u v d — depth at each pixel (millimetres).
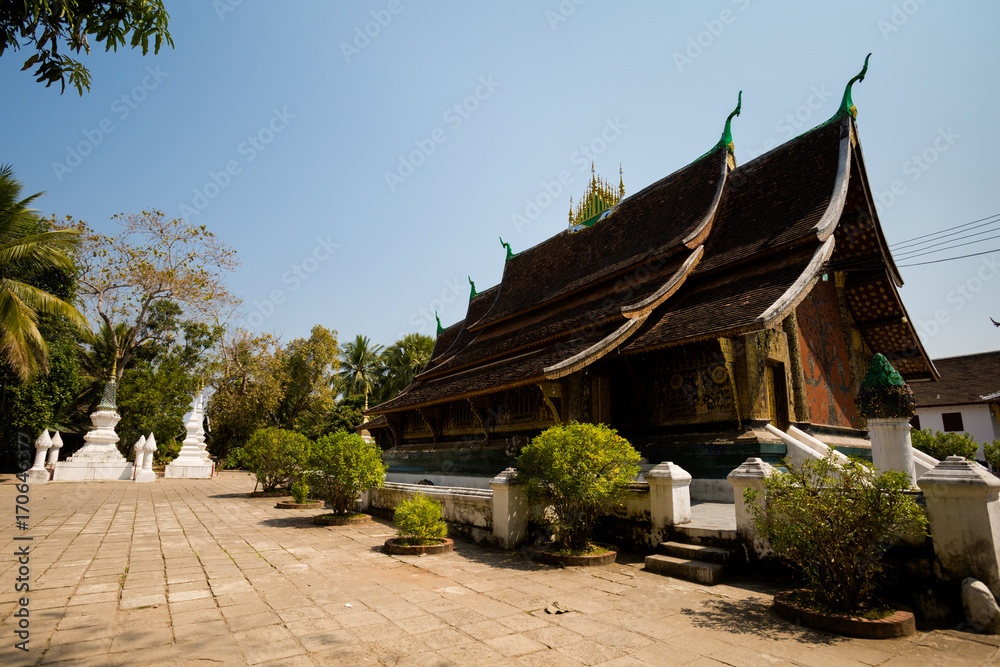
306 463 11500
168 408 32688
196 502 15273
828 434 11734
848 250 13477
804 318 12109
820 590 4898
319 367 40281
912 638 4418
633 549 7723
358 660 3885
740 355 9953
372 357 47062
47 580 6133
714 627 4668
